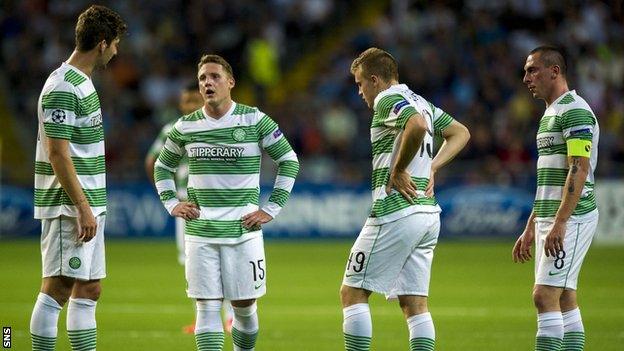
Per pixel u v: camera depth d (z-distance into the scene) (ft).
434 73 286.66
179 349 110.32
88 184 87.40
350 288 87.92
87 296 88.84
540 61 90.48
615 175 242.99
